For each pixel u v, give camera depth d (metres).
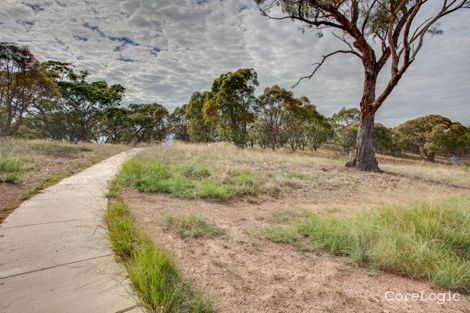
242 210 5.39
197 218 4.21
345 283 2.67
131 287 2.24
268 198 6.64
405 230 3.91
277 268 2.90
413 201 5.48
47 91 21.77
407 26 10.68
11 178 5.84
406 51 10.93
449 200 5.88
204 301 2.10
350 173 11.41
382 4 13.04
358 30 12.53
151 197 5.51
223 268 2.80
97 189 5.55
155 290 2.07
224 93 27.06
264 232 3.96
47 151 11.52
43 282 2.24
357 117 48.97
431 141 47.00
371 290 2.57
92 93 31.20
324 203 6.57
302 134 48.75
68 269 2.47
